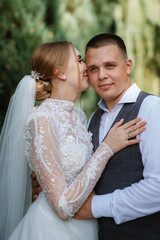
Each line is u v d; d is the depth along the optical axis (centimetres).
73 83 191
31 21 392
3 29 363
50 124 171
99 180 176
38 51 192
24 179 187
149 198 153
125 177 166
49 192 162
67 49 190
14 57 356
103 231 171
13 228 185
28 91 186
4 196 188
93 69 182
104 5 538
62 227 168
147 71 555
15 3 379
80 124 194
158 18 550
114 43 178
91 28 493
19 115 185
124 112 177
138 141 162
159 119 159
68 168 174
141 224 162
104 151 167
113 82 177
